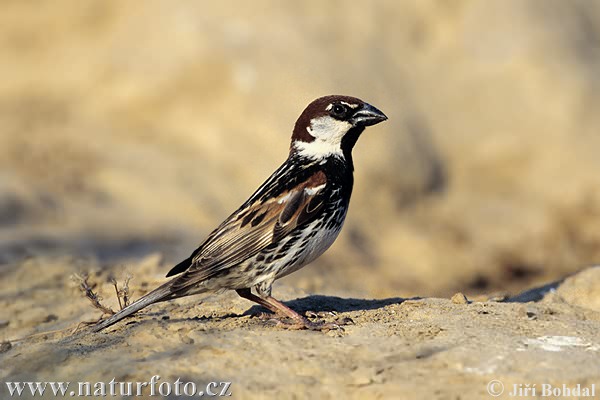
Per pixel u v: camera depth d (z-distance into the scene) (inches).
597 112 714.2
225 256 325.7
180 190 630.5
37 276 449.4
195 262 325.7
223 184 652.1
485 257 616.7
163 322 329.7
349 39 741.9
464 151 715.4
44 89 776.3
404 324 322.7
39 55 809.5
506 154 705.0
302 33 727.7
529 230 645.9
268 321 331.6
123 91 733.9
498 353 289.1
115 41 776.9
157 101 719.7
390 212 657.6
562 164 691.4
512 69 737.0
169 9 755.4
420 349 294.4
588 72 737.0
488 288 579.5
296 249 331.0
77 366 293.7
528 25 760.3
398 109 706.2
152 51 740.0
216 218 608.4
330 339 308.0
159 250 512.4
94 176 639.1
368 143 678.5
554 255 626.8
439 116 732.0
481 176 704.4
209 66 711.7
